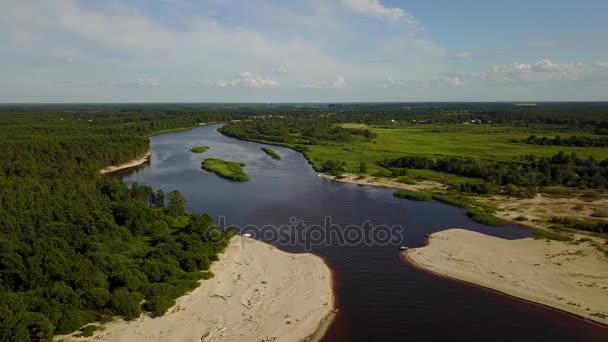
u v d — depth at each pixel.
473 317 57.16
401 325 55.28
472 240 84.06
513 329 54.50
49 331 47.31
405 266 72.81
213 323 54.16
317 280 66.62
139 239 79.38
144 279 60.62
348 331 53.84
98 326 52.16
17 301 50.12
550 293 62.50
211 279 65.56
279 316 56.31
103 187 104.69
